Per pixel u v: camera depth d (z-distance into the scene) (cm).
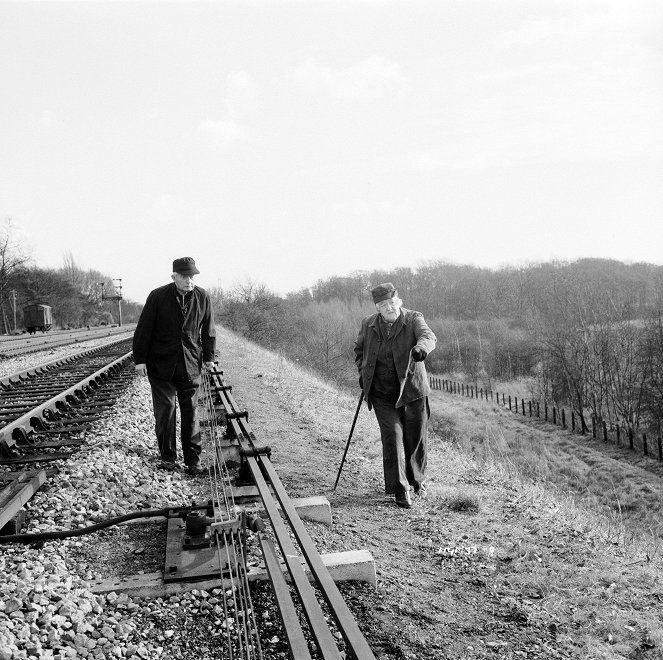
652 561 514
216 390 848
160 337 643
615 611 404
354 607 380
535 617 390
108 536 472
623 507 1784
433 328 5978
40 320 5541
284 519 513
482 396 4291
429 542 503
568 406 3803
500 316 6825
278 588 321
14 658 298
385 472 593
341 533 507
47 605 354
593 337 3584
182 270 630
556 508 625
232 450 681
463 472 732
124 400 1069
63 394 1025
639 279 5778
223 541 421
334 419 1034
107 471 608
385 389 605
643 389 3103
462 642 356
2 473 632
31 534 436
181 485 599
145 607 374
